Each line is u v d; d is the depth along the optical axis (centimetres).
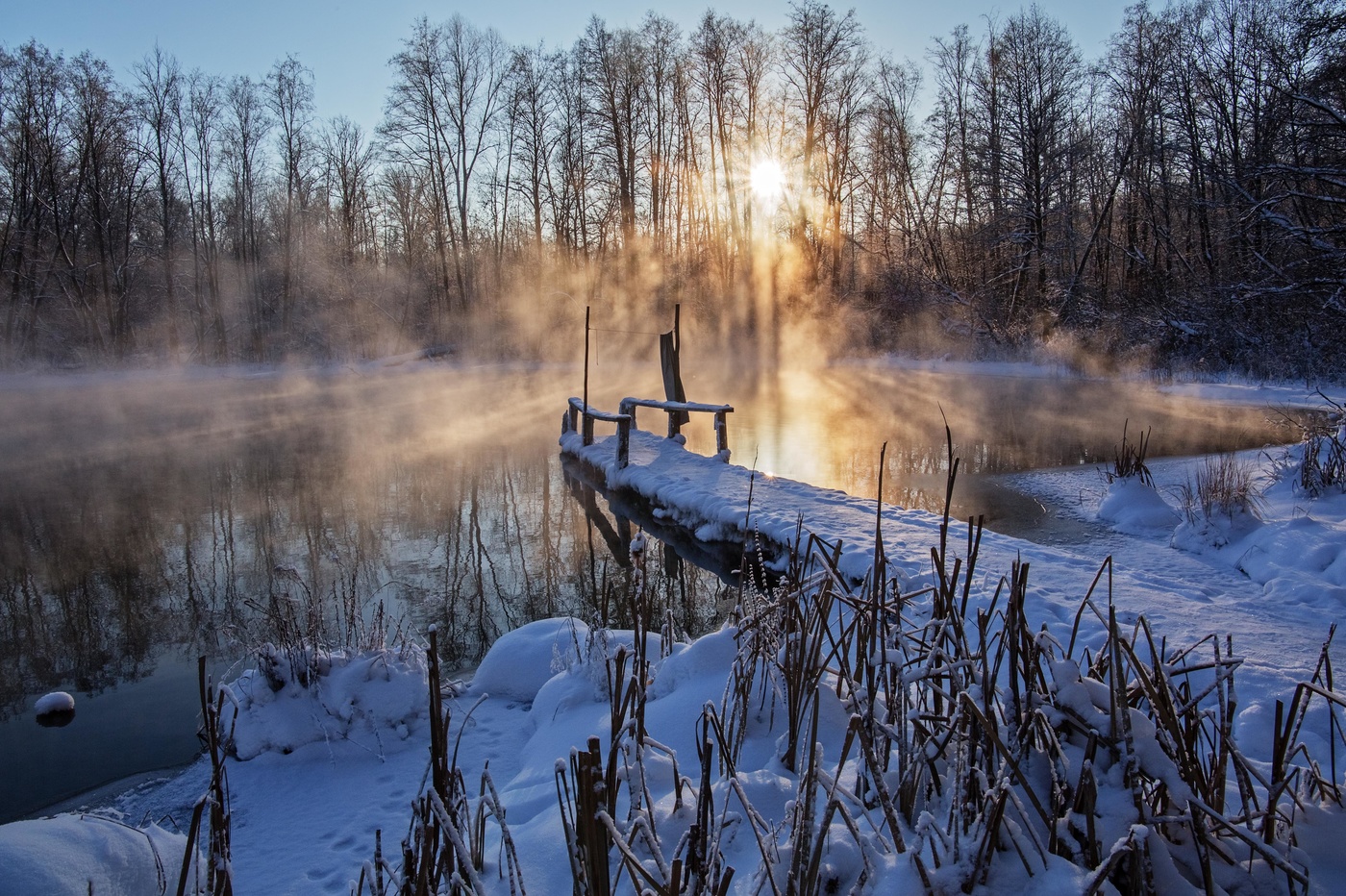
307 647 386
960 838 174
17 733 436
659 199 3497
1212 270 2328
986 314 2789
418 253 3506
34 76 2803
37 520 944
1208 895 157
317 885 267
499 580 699
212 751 180
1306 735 311
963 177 3055
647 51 3322
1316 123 1583
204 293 3294
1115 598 475
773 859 181
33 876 201
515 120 3309
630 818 209
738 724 281
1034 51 2802
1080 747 188
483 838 226
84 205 2981
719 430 1026
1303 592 505
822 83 3161
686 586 661
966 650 205
